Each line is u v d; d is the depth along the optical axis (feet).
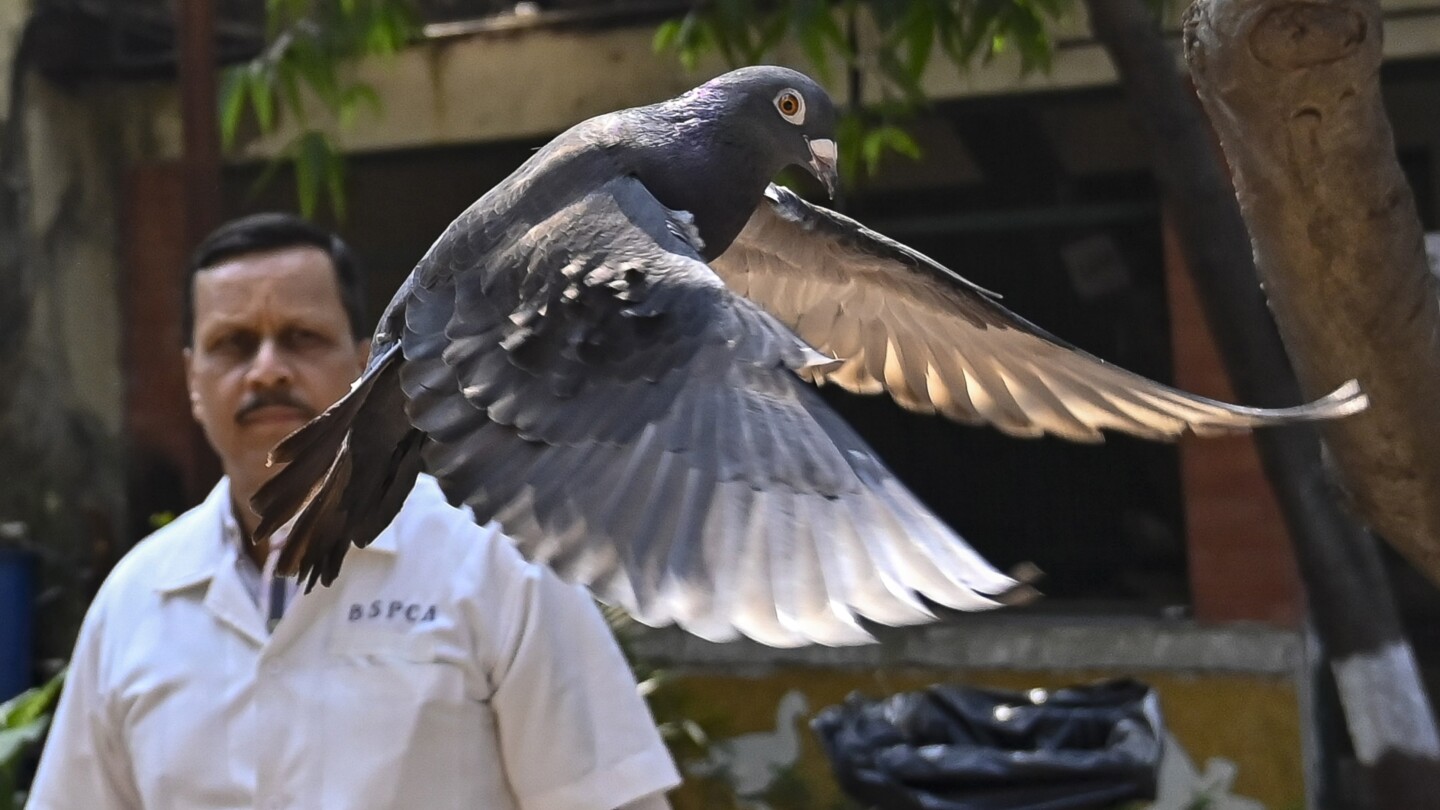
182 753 19.99
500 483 11.13
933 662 46.55
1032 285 49.67
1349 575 23.21
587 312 11.93
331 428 12.88
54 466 52.11
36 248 52.49
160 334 52.42
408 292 13.48
